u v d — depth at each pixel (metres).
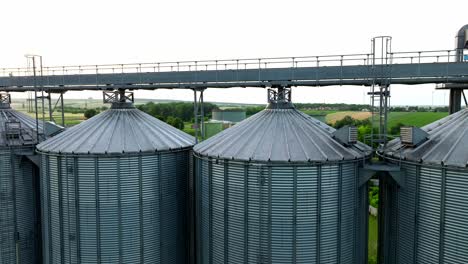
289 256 22.34
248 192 22.72
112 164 25.91
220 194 24.12
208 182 25.02
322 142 24.08
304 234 22.28
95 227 26.31
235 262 23.66
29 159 31.36
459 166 20.02
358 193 24.09
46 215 28.50
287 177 22.03
